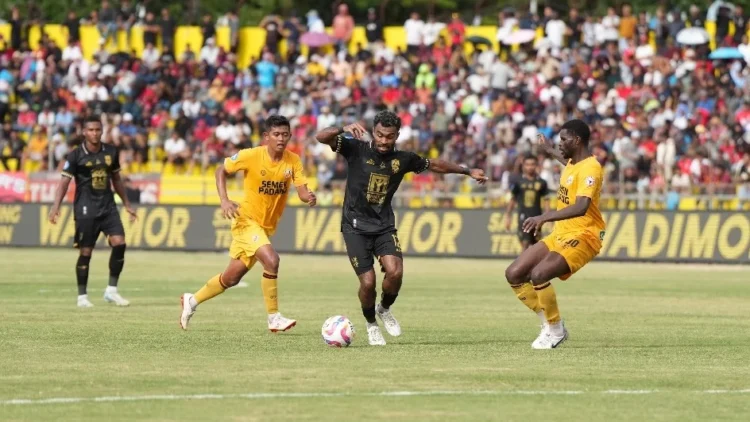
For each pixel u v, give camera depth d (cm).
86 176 5338
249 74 12250
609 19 11938
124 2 13225
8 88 12681
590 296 6306
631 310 5422
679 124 10488
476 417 2497
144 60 12788
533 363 3391
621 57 11569
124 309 5241
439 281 7400
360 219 3791
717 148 9962
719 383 3019
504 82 11488
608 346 3881
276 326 4106
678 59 11338
